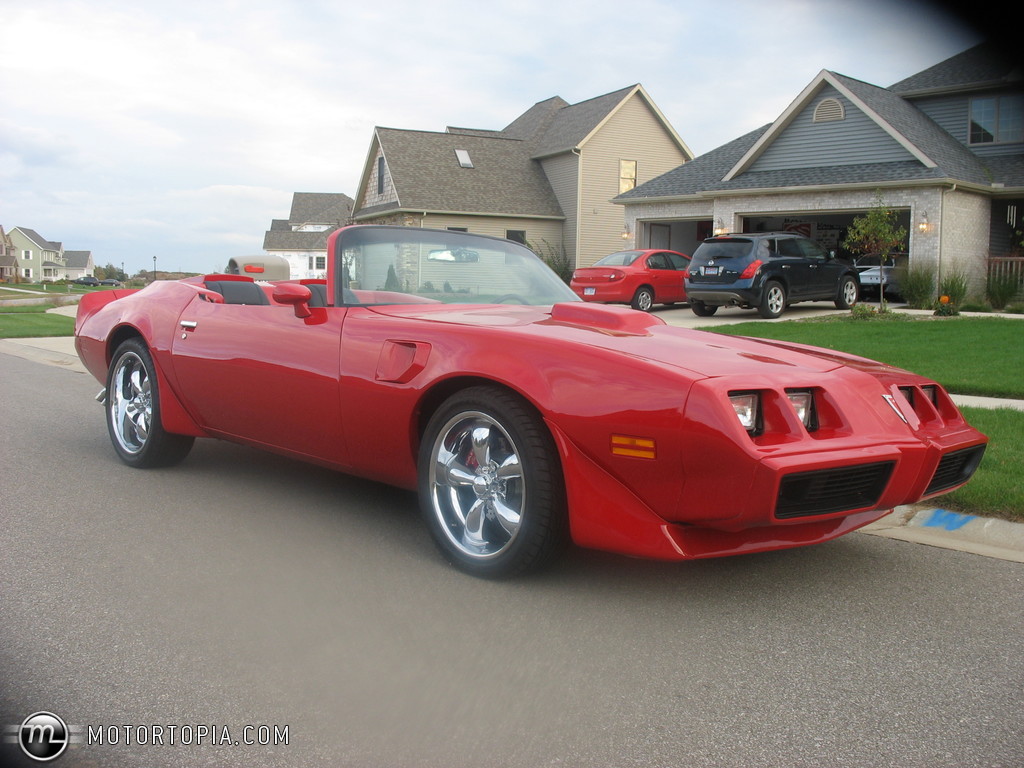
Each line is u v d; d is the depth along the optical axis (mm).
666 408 2643
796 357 3182
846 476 2725
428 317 3506
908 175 18156
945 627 2717
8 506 4020
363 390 3404
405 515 3910
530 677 2346
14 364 10406
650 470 2693
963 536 3652
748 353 3113
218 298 4434
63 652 2479
